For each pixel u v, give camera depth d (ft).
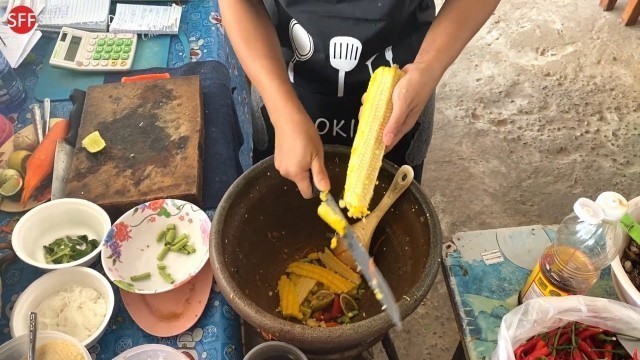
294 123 2.88
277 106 2.95
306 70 3.60
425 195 2.91
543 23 8.02
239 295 2.46
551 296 2.76
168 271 2.92
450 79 7.45
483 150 6.73
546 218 6.15
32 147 3.44
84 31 4.14
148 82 3.65
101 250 2.86
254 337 3.62
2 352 2.36
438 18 3.12
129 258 2.94
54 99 3.79
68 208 3.07
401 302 2.48
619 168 6.55
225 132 3.62
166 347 2.60
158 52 4.07
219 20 4.30
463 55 7.70
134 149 3.30
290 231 3.42
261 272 3.21
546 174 6.51
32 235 3.02
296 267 3.40
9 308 2.82
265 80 3.04
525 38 7.86
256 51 3.12
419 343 5.24
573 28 7.95
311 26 3.33
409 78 2.83
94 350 2.68
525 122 6.98
